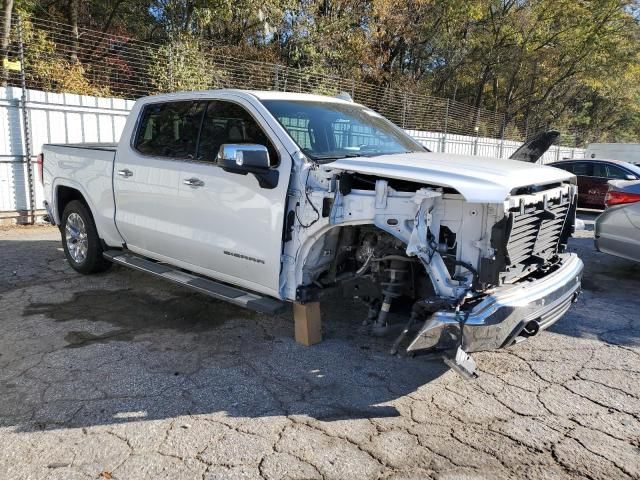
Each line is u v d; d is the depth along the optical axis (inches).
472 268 127.0
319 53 812.6
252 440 117.0
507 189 118.8
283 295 156.9
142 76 529.7
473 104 1462.8
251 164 141.6
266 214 153.7
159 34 778.8
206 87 556.7
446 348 123.4
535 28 1266.0
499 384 146.2
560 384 146.6
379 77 959.6
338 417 127.5
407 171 129.3
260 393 138.2
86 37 558.9
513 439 119.5
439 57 1254.9
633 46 1312.7
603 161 530.0
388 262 145.9
